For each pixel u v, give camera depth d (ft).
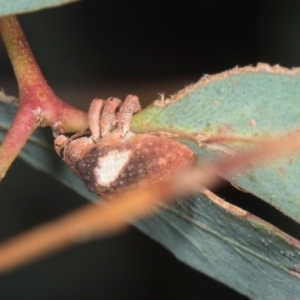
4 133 0.36
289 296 0.35
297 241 0.32
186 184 0.32
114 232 0.39
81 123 0.33
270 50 0.40
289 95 0.32
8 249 0.32
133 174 0.32
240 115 0.32
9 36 0.33
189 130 0.32
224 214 0.32
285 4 0.39
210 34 0.40
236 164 0.32
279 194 0.32
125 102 0.33
